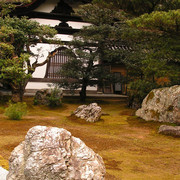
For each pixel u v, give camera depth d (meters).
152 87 12.87
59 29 21.08
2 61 12.04
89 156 2.68
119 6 12.48
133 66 15.91
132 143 7.09
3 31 12.64
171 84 12.18
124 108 15.93
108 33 17.30
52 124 9.34
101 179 2.57
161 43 11.02
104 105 17.31
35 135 2.70
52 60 20.92
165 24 9.04
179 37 10.62
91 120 10.37
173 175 4.54
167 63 11.38
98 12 17.17
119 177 4.18
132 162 5.27
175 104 9.23
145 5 12.02
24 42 14.22
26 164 2.54
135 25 9.98
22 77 12.20
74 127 9.10
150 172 4.67
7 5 14.94
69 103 17.61
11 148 5.57
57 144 2.62
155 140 7.59
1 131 7.42
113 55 16.69
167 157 5.79
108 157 5.54
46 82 20.70
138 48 16.66
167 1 11.73
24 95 18.25
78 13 17.77
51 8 20.84
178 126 8.40
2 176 3.41
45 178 2.46
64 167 2.49
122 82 17.58
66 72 16.84
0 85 20.27
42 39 15.15
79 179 2.46
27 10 19.89
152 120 10.24
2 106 13.76
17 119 9.88
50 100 15.81
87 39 16.81
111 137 7.72
